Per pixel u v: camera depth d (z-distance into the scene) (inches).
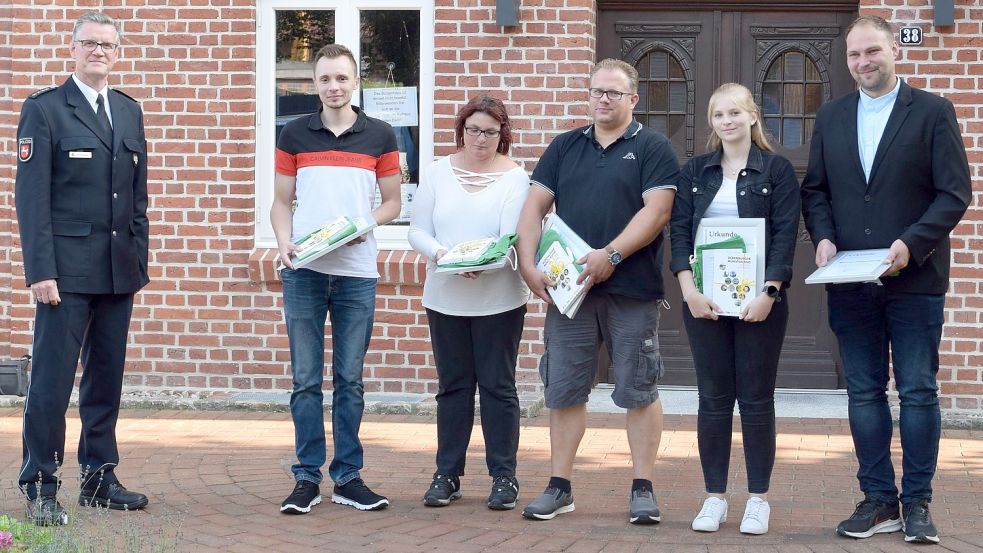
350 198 223.3
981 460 264.7
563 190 219.0
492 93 323.6
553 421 222.4
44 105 215.0
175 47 331.0
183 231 332.5
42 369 215.2
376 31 333.1
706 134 337.1
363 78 334.3
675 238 213.3
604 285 214.1
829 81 332.8
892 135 202.1
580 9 319.9
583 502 231.1
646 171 213.3
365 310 226.5
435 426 299.9
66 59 333.1
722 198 210.1
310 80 335.0
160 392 331.0
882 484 207.9
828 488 241.1
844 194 206.7
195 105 331.0
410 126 333.1
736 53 335.0
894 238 201.8
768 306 204.8
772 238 208.1
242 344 331.9
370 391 328.8
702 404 214.4
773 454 211.8
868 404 208.5
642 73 338.6
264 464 259.4
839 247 207.6
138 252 224.8
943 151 199.5
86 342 224.5
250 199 331.3
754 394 209.9
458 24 323.9
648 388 215.9
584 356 218.2
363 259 224.5
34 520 205.6
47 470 215.3
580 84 320.5
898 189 201.9
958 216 198.7
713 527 209.0
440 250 221.9
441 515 220.1
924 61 308.5
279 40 335.6
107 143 219.0
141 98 332.2
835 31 331.3
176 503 226.8
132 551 182.1
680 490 240.7
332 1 332.5
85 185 216.2
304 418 224.2
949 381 309.4
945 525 212.7
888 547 199.5
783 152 335.0
